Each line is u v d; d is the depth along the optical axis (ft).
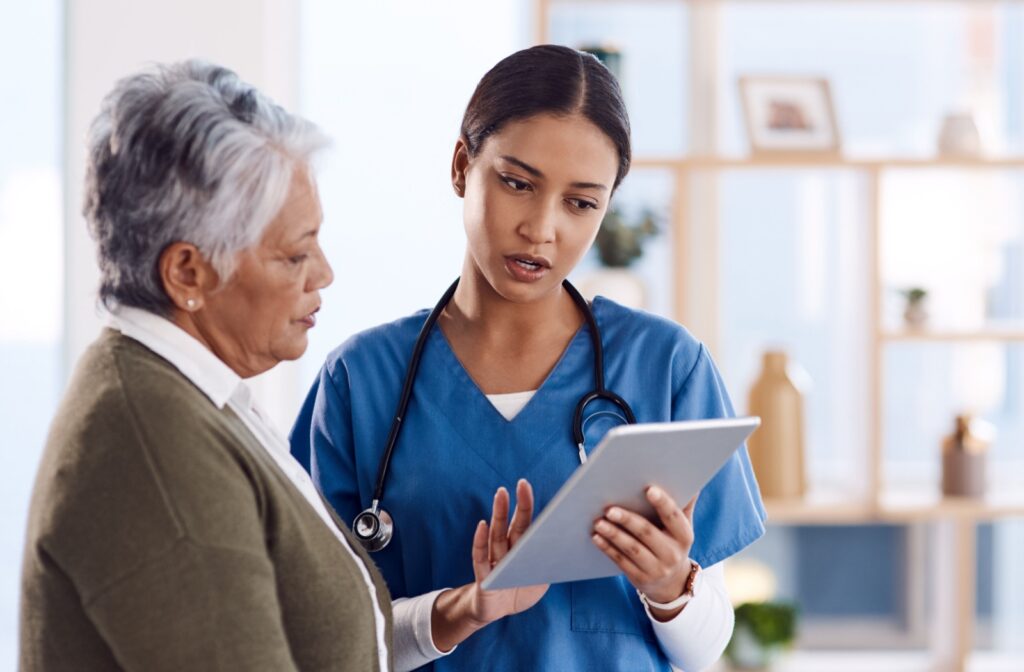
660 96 9.62
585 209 4.15
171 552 2.97
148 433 3.06
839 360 9.66
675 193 8.91
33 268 8.39
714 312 9.64
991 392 9.69
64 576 3.03
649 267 9.61
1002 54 9.65
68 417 3.14
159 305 3.34
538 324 4.52
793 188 9.67
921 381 9.72
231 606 2.99
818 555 9.73
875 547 9.72
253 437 3.51
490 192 4.11
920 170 9.59
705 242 9.61
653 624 4.27
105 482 3.00
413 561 4.43
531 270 4.17
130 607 2.94
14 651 8.41
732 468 4.54
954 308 9.70
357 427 4.57
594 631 4.34
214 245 3.26
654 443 3.31
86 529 2.98
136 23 8.14
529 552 3.47
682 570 4.06
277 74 8.48
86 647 3.05
